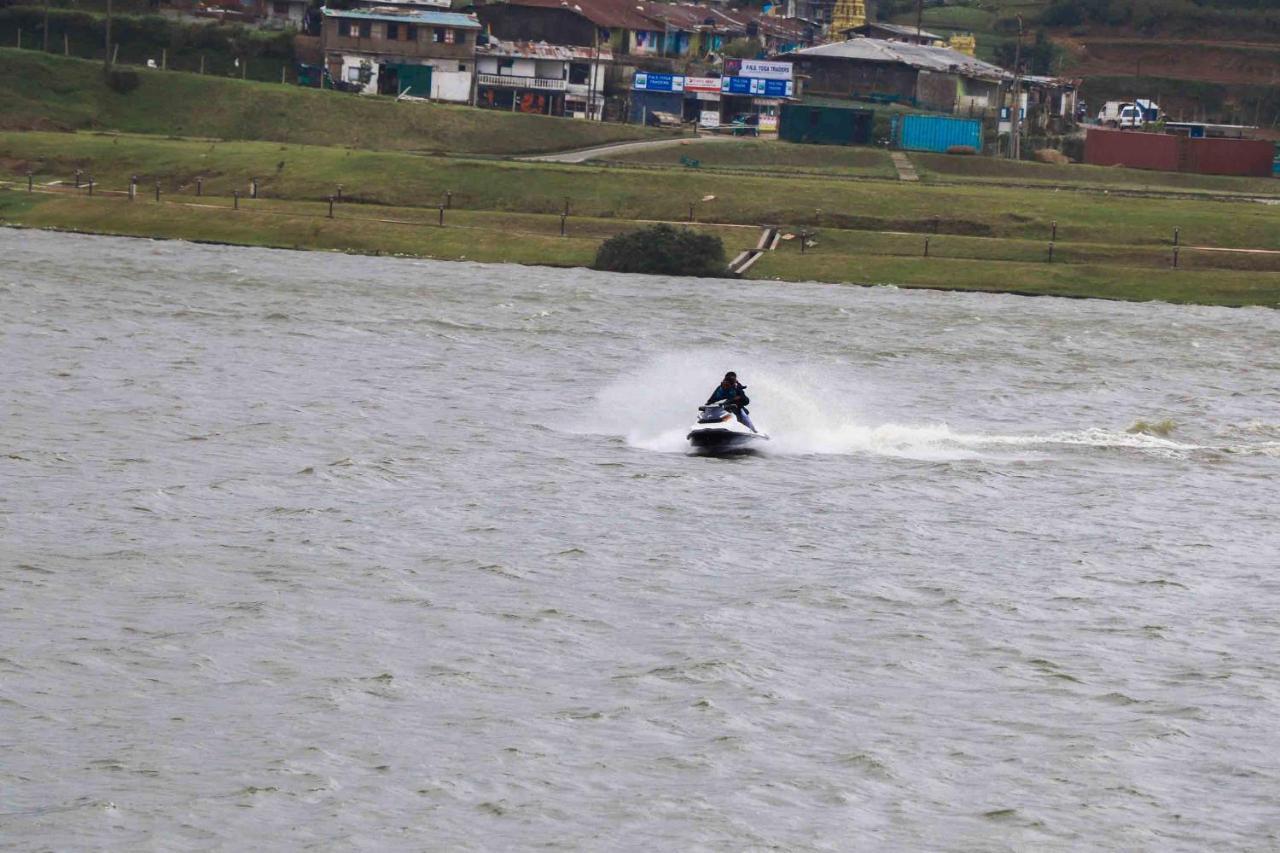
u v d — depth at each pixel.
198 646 112.50
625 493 164.75
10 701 101.69
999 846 87.88
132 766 93.88
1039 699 108.25
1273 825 90.75
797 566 139.25
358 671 109.06
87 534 139.38
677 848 86.69
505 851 85.94
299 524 146.38
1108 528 157.25
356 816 89.00
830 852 86.69
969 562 142.50
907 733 101.94
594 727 101.25
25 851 84.38
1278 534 157.25
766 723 102.62
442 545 141.38
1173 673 113.81
